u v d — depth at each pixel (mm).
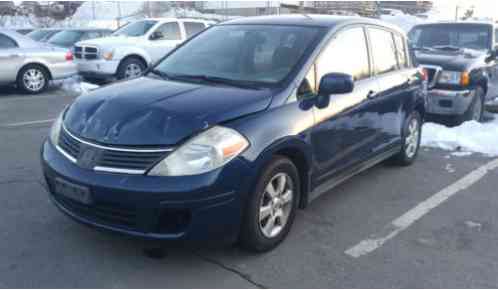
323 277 3455
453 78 8070
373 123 4988
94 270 3439
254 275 3445
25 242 3807
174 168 3184
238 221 3412
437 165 6207
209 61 4516
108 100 3746
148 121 3379
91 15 33812
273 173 3629
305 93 4016
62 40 16125
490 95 9234
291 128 3729
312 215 4508
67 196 3459
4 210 4387
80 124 3639
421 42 9875
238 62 4379
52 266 3477
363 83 4816
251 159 3389
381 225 4348
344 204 4809
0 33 11570
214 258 3645
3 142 6785
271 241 3750
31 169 5582
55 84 13438
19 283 3256
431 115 8562
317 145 4070
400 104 5566
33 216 4270
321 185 4305
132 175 3207
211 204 3230
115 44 12805
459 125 8320
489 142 7070
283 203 3822
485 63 8711
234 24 5023
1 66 11336
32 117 8750
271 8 30844
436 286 3389
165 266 3520
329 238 4051
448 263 3709
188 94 3766
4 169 5555
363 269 3582
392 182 5504
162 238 3225
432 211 4695
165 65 4715
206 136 3283
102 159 3318
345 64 4598
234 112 3484
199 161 3215
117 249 3729
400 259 3746
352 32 4820
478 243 4055
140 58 13219
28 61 11719
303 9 31797
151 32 13406
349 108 4477
